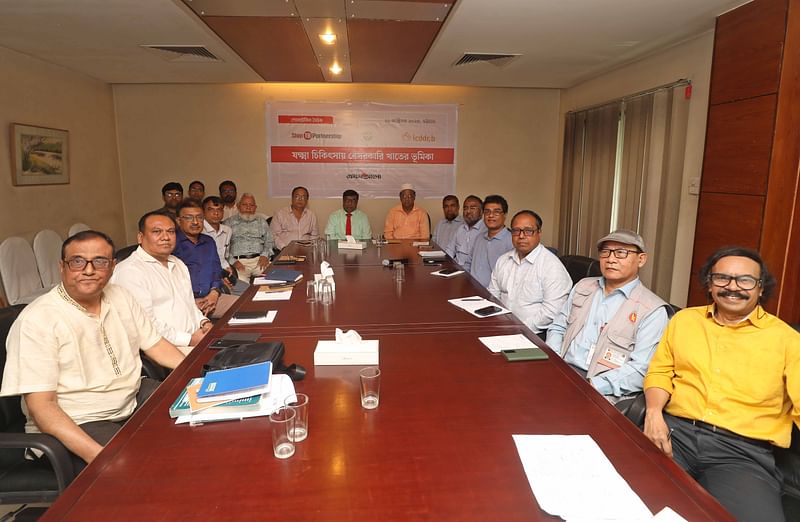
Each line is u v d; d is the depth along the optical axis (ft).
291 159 19.88
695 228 11.22
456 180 20.62
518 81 18.12
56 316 5.17
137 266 7.86
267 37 12.62
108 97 18.51
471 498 3.02
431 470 3.32
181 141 19.33
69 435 4.77
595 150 16.87
